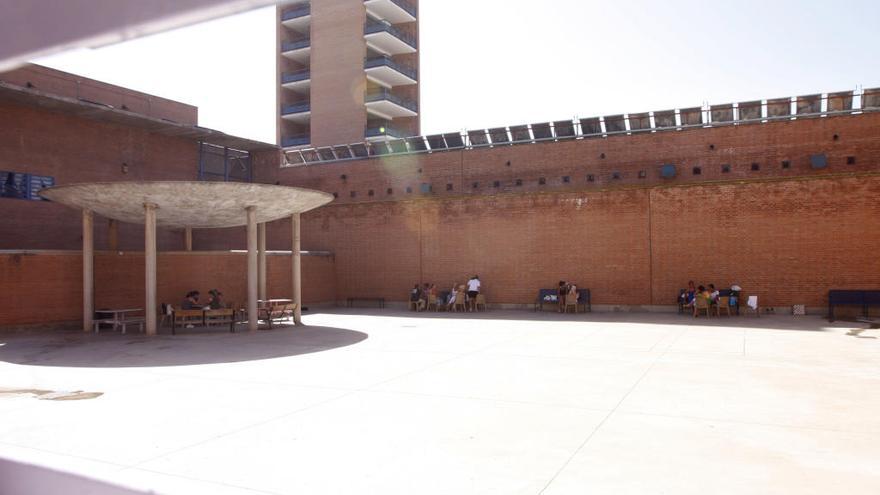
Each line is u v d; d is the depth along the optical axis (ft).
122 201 58.08
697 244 73.05
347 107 157.07
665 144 96.07
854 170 86.58
